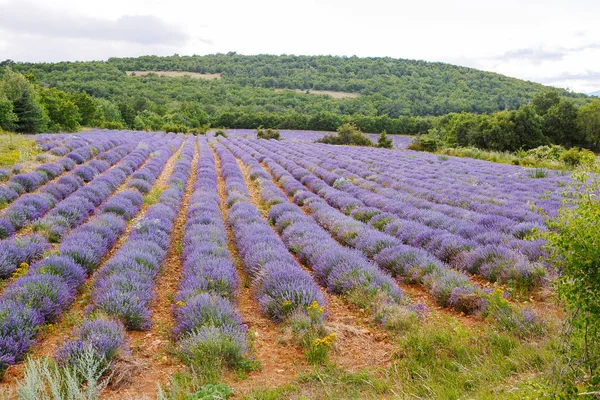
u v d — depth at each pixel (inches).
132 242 371.2
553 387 126.4
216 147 1690.5
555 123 2231.8
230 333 208.1
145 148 1278.3
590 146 2266.2
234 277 310.7
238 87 5251.0
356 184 825.5
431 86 5113.2
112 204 526.9
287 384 175.2
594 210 121.1
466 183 799.7
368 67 6136.8
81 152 945.5
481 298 252.7
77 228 416.8
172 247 429.1
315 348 200.7
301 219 493.4
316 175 978.1
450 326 224.5
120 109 3164.4
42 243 367.2
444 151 1745.8
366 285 282.7
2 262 303.9
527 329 203.8
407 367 180.9
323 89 5457.7
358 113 3846.0
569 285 121.7
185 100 4458.7
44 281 261.6
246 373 189.3
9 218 426.6
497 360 177.6
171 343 221.5
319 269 330.3
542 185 736.3
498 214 508.7
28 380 150.6
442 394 153.9
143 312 246.2
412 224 448.1
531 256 315.6
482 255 324.5
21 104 1674.5
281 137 2716.5
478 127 2181.3
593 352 123.2
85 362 175.9
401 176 888.3
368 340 220.2
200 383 175.3
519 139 2090.3
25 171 700.0
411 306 258.4
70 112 2064.5
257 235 404.2
